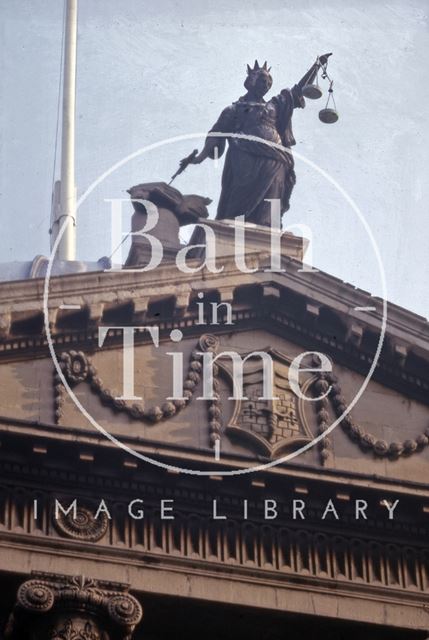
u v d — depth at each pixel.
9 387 48.88
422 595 49.47
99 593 47.03
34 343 49.38
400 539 49.91
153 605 48.03
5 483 47.91
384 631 49.00
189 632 48.84
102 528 48.09
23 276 59.62
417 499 49.66
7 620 47.56
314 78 54.72
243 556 48.75
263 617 48.56
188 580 48.19
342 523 49.59
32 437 47.62
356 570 49.34
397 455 50.81
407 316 51.69
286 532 49.25
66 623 46.53
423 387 51.72
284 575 48.78
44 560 47.47
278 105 54.50
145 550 48.16
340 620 48.72
